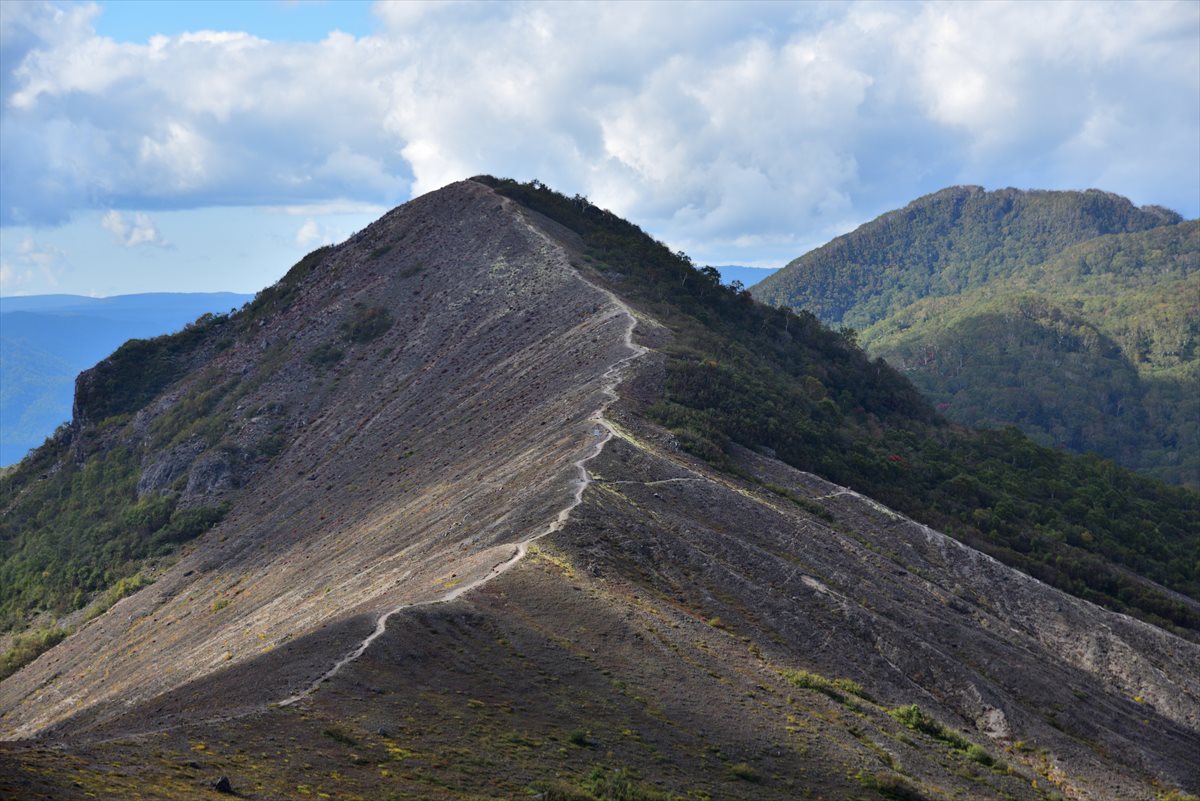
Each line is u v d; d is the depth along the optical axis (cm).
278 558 10862
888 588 8431
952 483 13250
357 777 3991
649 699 5325
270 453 14212
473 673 5162
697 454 9956
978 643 7862
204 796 3556
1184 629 10594
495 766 4325
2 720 9950
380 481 11612
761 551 7981
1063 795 6003
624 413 10388
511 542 7331
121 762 3769
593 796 4200
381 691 4809
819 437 12188
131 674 9181
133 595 11869
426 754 4288
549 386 11969
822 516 9662
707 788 4622
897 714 6366
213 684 5191
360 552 9094
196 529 13175
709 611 6956
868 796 4950
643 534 7588
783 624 7106
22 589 13912
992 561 9606
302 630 6544
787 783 4878
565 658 5512
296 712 4459
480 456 10562
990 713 6994
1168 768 7100
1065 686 7769
